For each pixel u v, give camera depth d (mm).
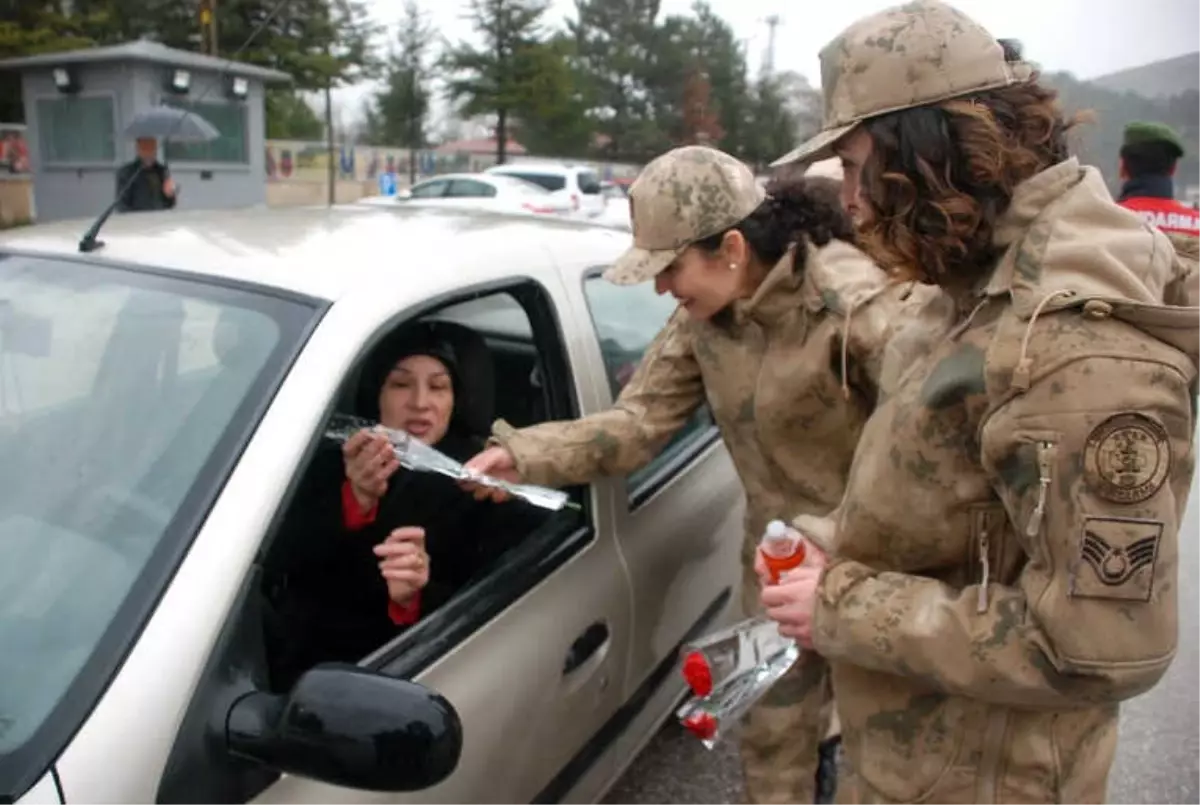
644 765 3002
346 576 1977
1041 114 1201
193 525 1376
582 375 2264
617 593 2170
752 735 2396
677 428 2260
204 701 1253
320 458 1920
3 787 1148
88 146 13977
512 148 41250
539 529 2096
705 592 2682
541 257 2283
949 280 1272
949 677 1236
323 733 1237
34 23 22875
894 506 1313
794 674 2324
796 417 2105
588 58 45531
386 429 1885
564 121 38875
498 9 36938
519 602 1890
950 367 1234
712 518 2672
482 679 1732
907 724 1417
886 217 1235
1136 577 1097
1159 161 5414
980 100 1193
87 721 1194
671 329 2291
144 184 6574
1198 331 1105
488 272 2008
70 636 1291
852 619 1317
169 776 1194
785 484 2221
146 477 1462
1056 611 1128
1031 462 1122
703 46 45844
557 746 1987
